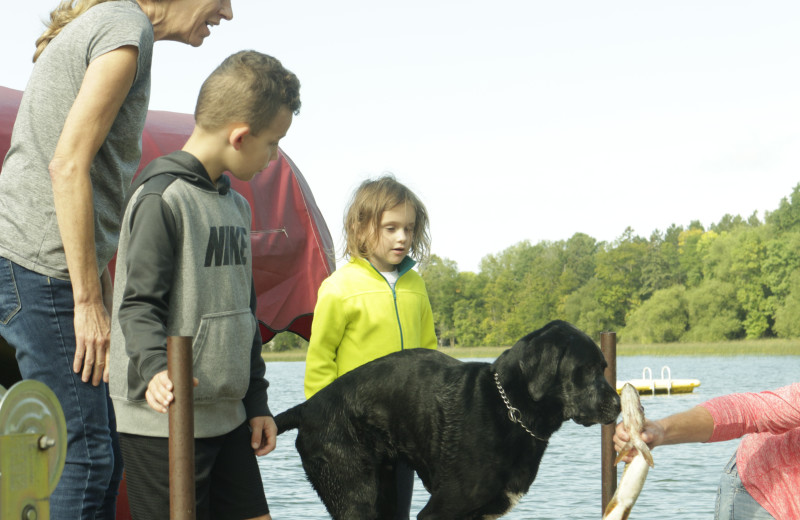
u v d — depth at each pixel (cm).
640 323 12650
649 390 3444
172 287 327
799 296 11550
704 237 14712
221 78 340
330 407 403
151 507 325
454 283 15125
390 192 489
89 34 336
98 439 338
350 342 484
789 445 372
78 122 321
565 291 14638
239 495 363
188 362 284
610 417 375
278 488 1317
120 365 327
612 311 14038
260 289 738
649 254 14250
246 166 354
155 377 292
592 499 1289
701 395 3456
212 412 342
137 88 350
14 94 635
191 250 329
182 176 333
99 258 359
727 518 392
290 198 777
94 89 324
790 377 5247
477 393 387
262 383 383
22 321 330
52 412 264
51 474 261
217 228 341
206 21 387
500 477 382
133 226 322
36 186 336
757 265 12062
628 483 325
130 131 354
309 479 407
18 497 244
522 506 1232
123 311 312
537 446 389
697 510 1198
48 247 333
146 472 325
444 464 384
